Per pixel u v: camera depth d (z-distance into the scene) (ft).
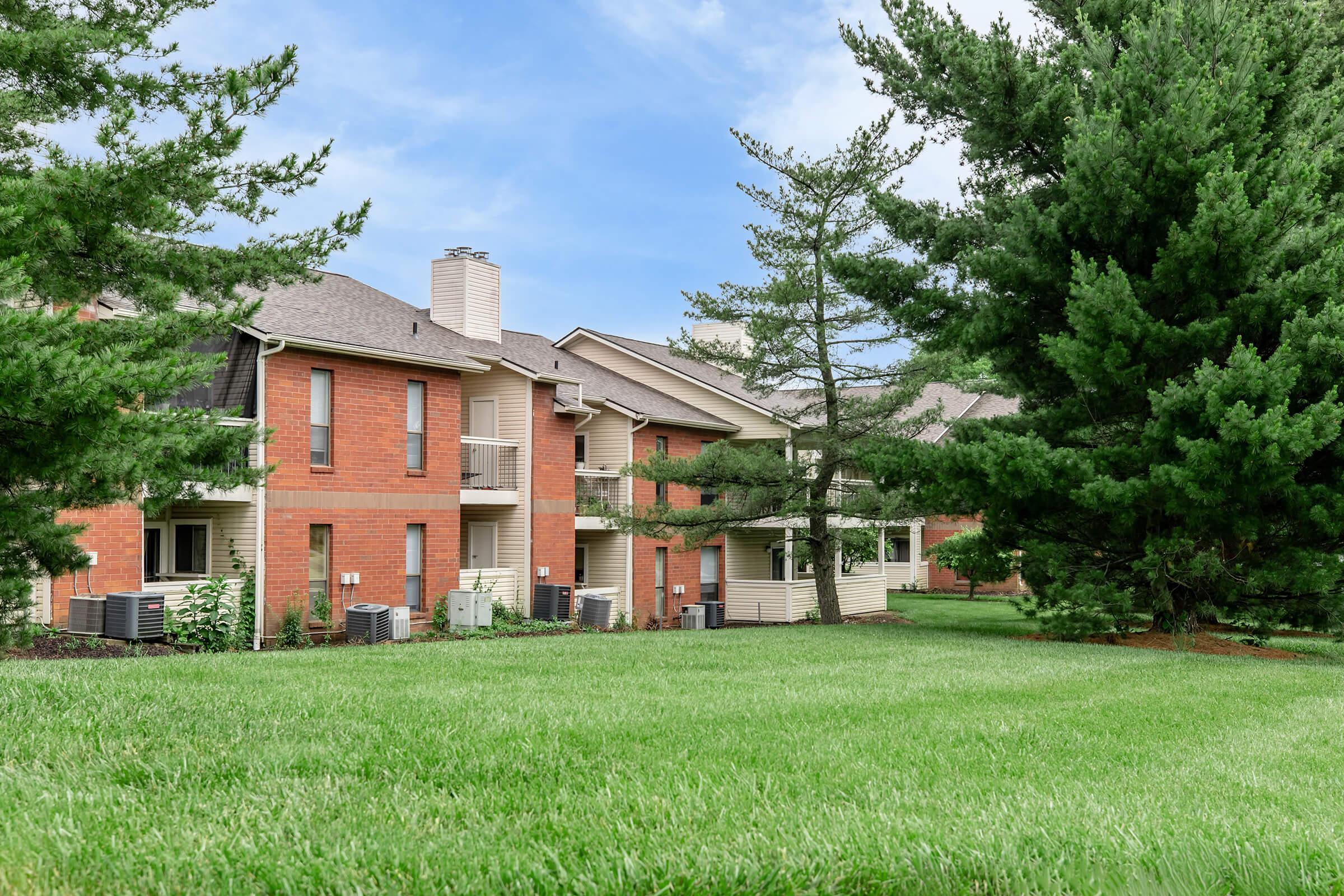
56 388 20.53
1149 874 12.44
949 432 69.92
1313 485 48.14
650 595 93.86
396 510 68.28
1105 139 50.21
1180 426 47.85
